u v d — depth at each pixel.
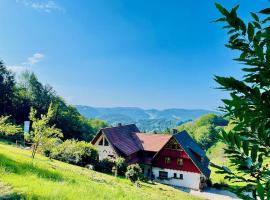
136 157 46.72
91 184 16.67
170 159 43.41
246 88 1.61
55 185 13.36
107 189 15.70
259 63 1.64
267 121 1.68
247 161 1.84
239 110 1.67
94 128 118.44
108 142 42.75
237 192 1.90
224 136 1.94
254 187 1.83
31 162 19.27
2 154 19.42
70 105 98.88
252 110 1.65
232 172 1.96
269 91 1.58
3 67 75.81
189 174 41.75
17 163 17.36
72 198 11.55
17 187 11.82
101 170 38.16
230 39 1.98
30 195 10.78
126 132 50.47
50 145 29.83
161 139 49.06
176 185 42.34
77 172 25.95
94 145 43.72
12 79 77.25
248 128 1.96
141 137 50.34
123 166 38.12
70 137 86.69
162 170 43.69
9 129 31.30
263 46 1.90
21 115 79.81
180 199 27.06
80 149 37.97
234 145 1.91
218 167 2.01
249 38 1.90
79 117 99.56
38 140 28.59
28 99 83.00
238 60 1.69
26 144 53.53
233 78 1.61
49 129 29.61
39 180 13.99
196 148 49.28
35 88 86.12
